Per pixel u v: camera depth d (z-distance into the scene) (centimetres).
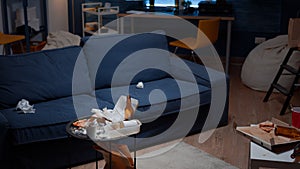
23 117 313
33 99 348
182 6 661
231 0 646
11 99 339
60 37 488
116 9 671
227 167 333
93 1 693
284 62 479
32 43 620
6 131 296
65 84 367
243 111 459
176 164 338
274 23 641
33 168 312
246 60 556
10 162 304
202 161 343
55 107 339
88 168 326
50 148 315
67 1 698
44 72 361
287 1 625
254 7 642
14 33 608
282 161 250
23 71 353
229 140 383
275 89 514
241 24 654
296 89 522
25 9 577
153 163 338
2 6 571
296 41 468
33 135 303
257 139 271
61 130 313
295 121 294
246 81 545
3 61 350
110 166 283
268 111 459
